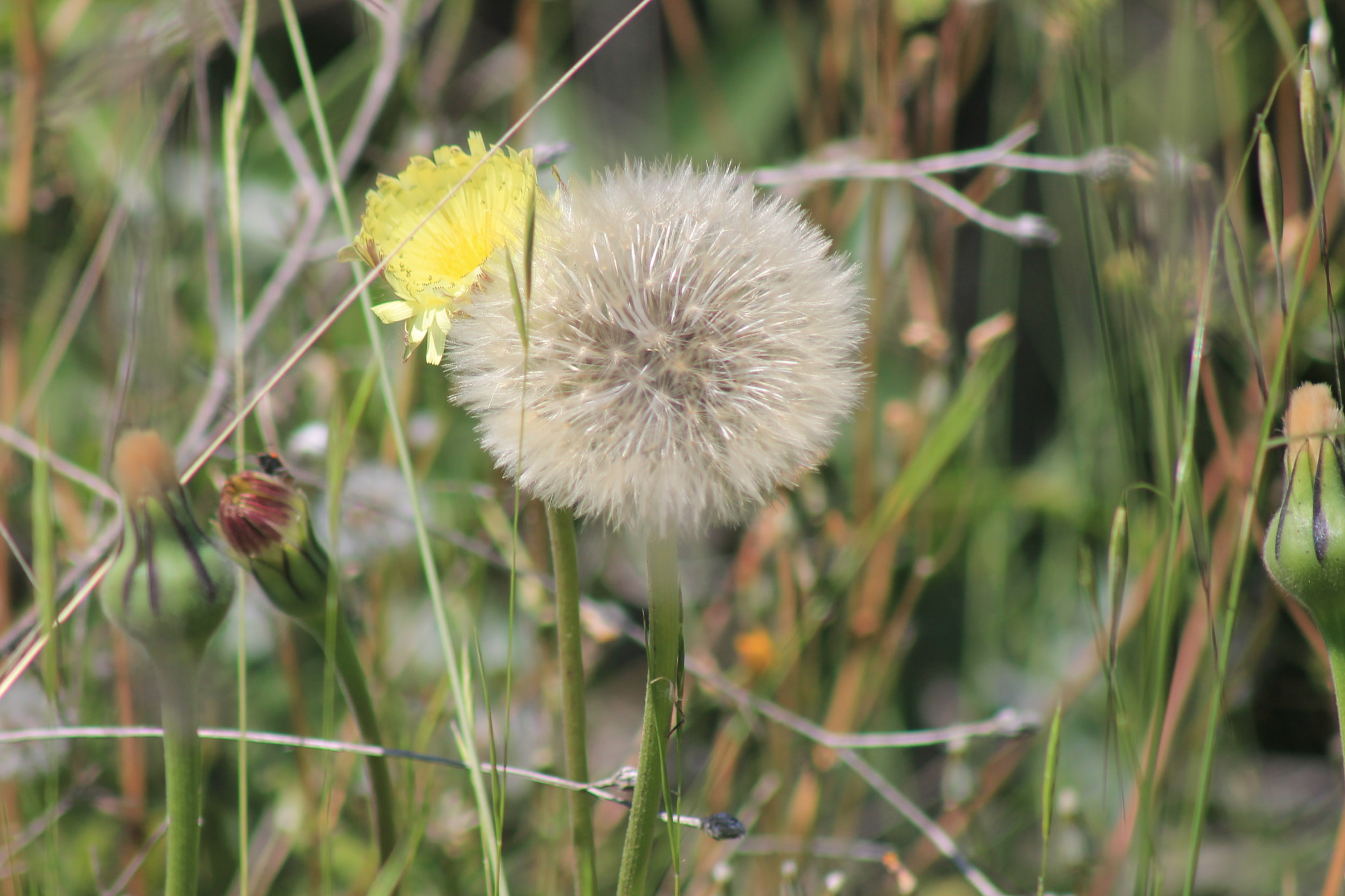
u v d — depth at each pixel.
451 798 0.92
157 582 0.78
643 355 0.77
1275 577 0.79
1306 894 0.92
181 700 0.78
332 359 0.93
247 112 0.87
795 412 0.77
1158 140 0.85
